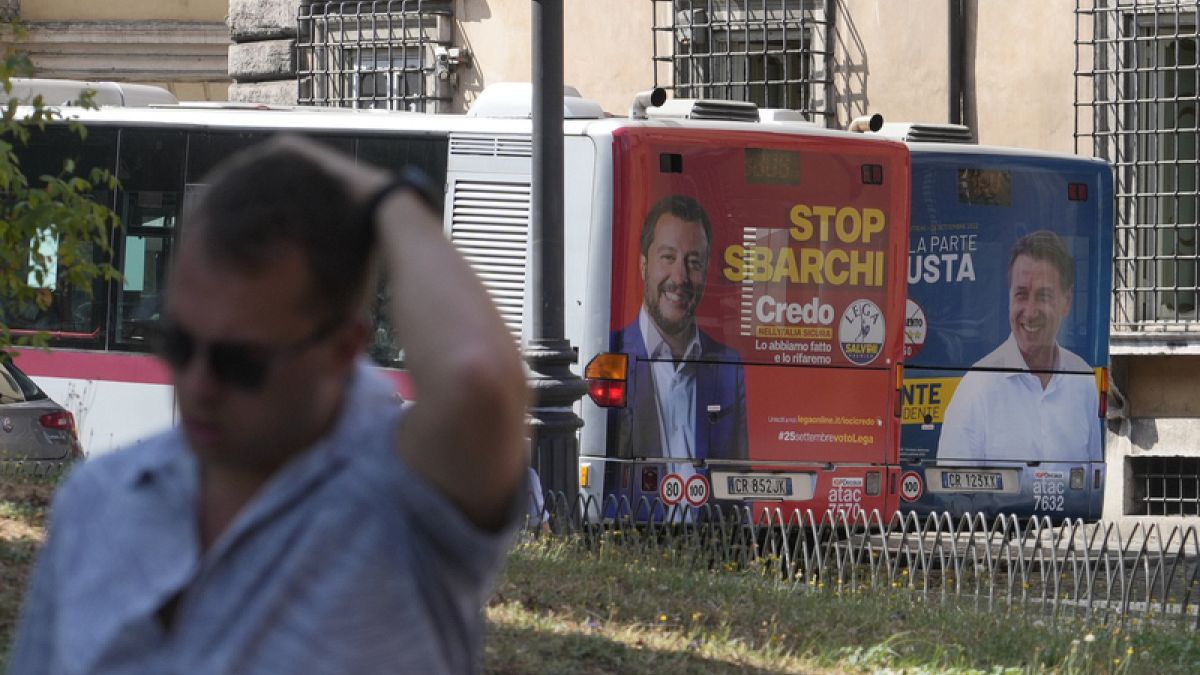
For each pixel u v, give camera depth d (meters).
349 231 4.68
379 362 35.69
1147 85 48.16
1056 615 27.02
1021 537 30.23
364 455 4.68
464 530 4.61
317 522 4.63
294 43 59.62
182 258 4.72
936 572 33.44
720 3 53.28
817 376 35.31
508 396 4.46
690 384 34.38
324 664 4.58
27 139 23.36
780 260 35.06
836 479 35.44
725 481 34.59
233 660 4.62
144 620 4.73
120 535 4.85
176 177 39.59
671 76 53.97
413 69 57.59
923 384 37.72
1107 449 48.50
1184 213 47.91
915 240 38.06
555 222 30.64
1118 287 48.38
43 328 40.41
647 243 34.25
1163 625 27.30
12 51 23.42
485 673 18.19
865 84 51.66
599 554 28.38
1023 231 38.56
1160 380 48.03
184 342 4.67
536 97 30.53
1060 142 49.22
